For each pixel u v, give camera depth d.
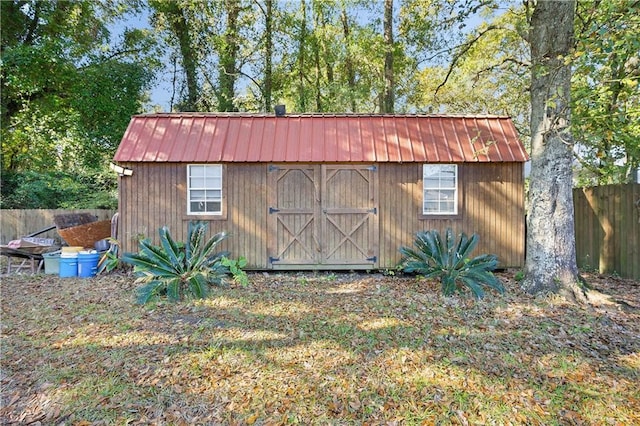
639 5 4.37
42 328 4.43
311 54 16.64
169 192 7.38
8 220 10.00
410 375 3.38
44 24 12.58
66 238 8.22
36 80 12.03
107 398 3.02
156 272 5.68
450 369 3.48
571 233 5.62
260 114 8.02
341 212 7.49
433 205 7.62
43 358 3.66
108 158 13.15
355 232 7.52
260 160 7.27
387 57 14.07
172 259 5.85
